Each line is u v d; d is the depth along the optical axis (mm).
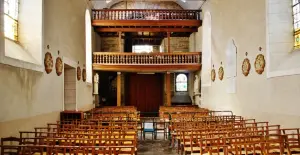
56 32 12555
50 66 11758
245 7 13281
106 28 21812
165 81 26375
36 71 10344
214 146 6582
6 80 8188
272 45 11125
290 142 7734
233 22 14812
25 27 10797
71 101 15750
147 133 15961
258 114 12062
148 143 13016
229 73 15391
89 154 7270
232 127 9898
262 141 6762
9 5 10195
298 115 9344
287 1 11164
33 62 10352
